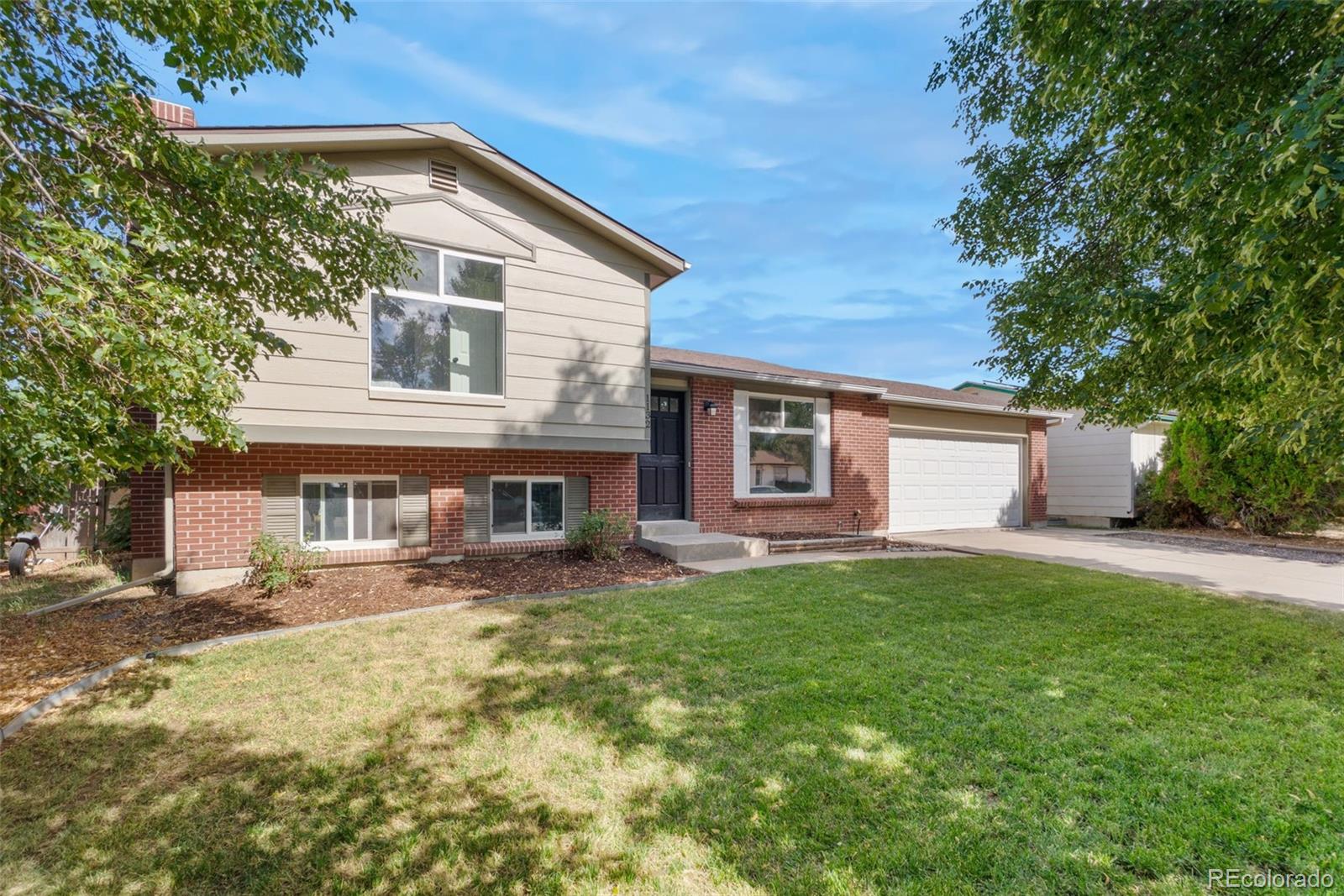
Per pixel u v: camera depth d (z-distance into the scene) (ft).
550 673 13.51
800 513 37.65
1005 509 49.32
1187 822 8.37
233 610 18.74
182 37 10.12
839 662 14.19
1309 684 13.17
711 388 34.68
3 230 8.00
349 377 22.16
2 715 11.95
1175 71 11.78
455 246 23.99
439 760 10.08
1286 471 37.65
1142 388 19.79
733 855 7.83
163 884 7.44
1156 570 26.91
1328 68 8.51
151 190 10.93
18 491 8.93
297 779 9.53
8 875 7.56
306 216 12.80
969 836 8.09
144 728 11.11
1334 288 8.75
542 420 25.75
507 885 7.39
